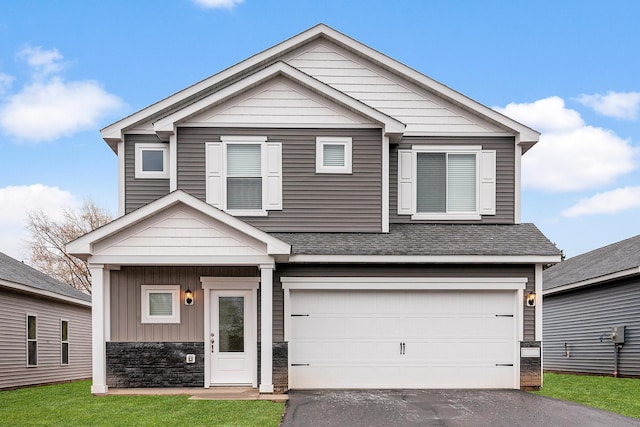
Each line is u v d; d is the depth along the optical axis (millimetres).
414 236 11258
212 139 11570
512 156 12148
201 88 11977
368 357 10852
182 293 10820
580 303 17047
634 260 14461
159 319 10766
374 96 12328
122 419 7676
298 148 11617
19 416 8000
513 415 8125
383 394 10016
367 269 10828
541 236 11398
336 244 10773
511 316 11000
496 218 12039
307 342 10820
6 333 13578
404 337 10906
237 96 11664
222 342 10789
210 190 11453
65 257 33844
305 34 12312
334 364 10805
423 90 12297
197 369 10656
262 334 9805
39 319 15531
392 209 12016
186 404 8797
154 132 11703
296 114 11656
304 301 10898
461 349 10914
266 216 11461
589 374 16375
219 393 9914
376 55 12258
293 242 10836
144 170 11750
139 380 10594
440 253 10492
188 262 9773
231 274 10844
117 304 10758
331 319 10891
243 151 11625
